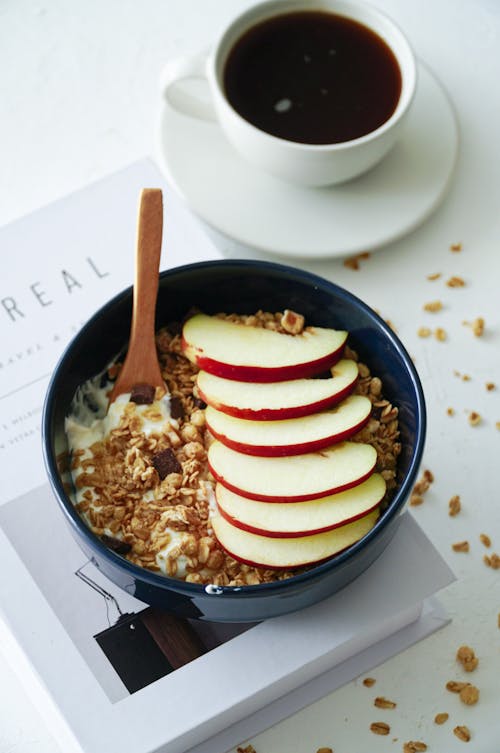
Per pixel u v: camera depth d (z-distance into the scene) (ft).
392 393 2.28
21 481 2.34
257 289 2.32
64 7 2.88
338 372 2.27
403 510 2.22
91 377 2.30
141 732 2.17
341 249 2.57
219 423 2.23
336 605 2.24
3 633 2.32
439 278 2.63
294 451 2.20
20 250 2.52
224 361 2.26
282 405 2.23
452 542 2.45
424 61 2.80
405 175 2.63
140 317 2.24
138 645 2.22
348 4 2.64
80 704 2.18
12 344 2.45
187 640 2.23
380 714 2.34
